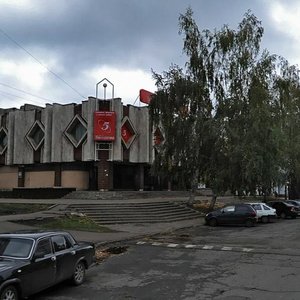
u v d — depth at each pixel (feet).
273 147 116.37
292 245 63.62
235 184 115.85
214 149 116.88
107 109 151.84
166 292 34.78
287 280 38.93
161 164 126.41
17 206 101.76
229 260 50.62
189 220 108.37
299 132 151.12
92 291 35.22
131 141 156.25
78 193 144.15
